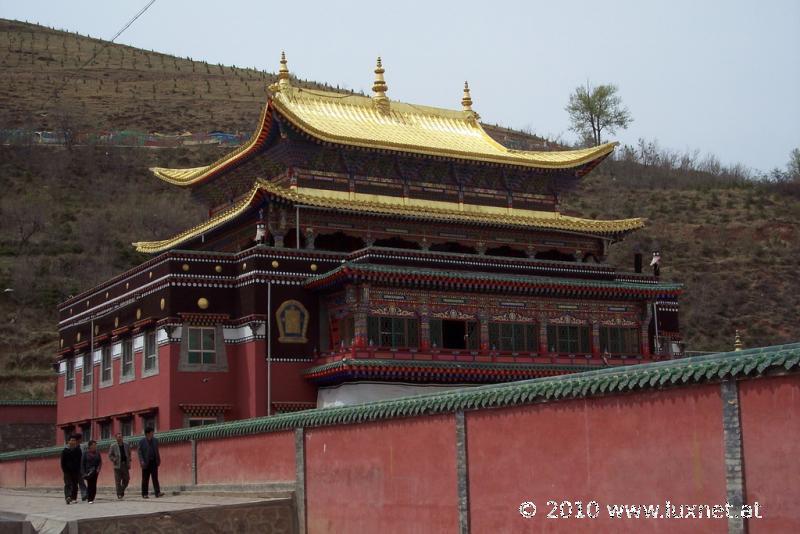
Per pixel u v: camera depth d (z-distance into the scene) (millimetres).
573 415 28500
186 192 161625
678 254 133750
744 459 23500
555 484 28859
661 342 76125
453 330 67000
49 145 169750
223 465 46688
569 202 149875
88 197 154000
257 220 68312
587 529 27672
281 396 61875
